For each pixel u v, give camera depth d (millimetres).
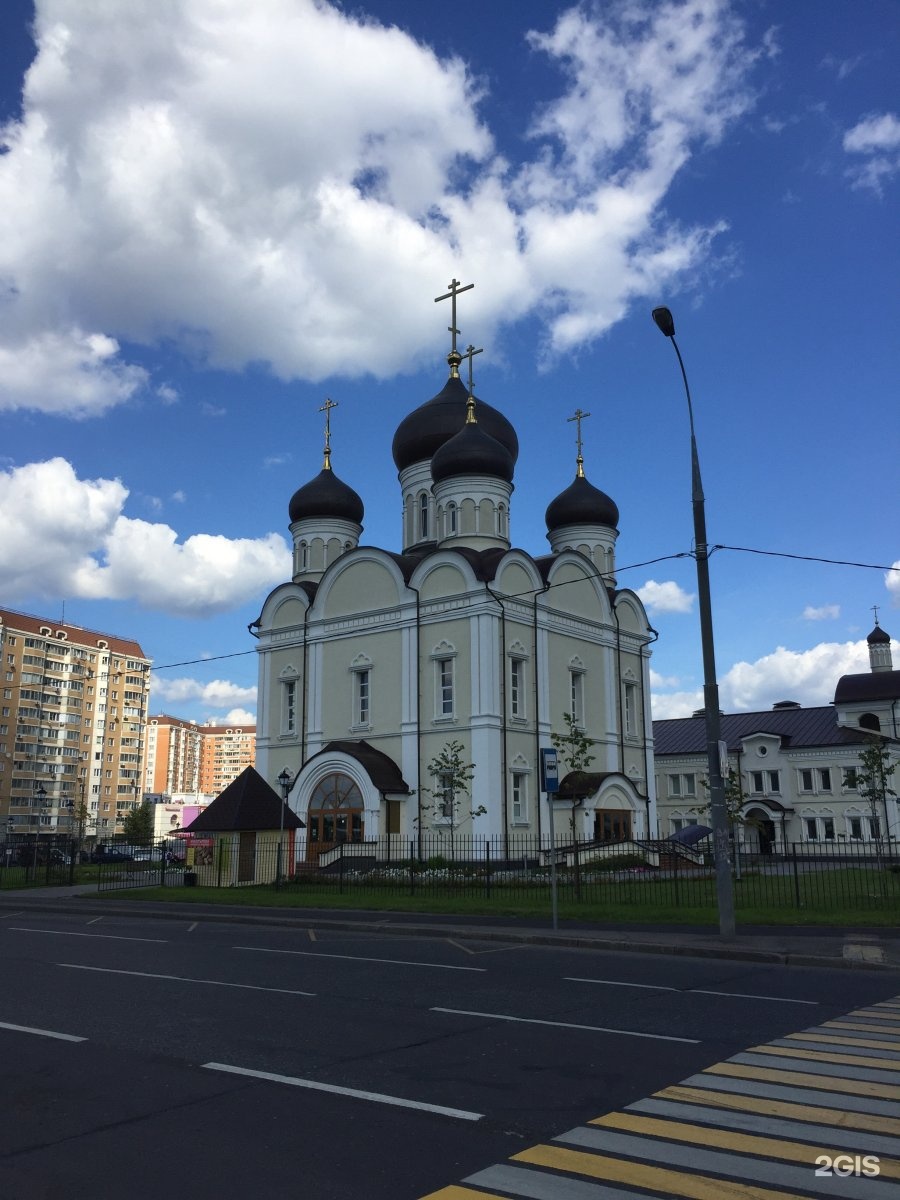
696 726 69812
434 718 41562
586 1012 11586
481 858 38344
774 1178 6000
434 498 48062
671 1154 6434
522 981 14180
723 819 19359
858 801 59844
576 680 46562
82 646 119438
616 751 47812
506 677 41500
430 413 50812
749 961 16906
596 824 42781
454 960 16766
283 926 23750
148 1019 11242
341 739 44781
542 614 44062
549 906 24797
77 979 14461
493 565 41812
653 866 39719
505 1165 6293
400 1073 8641
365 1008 11891
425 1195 5832
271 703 48438
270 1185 6031
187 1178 6168
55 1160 6527
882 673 66250
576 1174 6113
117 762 123500
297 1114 7453
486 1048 9609
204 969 15547
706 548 20625
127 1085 8336
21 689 110000
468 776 38688
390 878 34094
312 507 52812
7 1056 9438
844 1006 11984
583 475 55531
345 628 45719
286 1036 10250
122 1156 6582
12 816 107625
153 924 24547
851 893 27406
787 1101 7559
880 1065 8695
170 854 48375
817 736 63031
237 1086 8250
